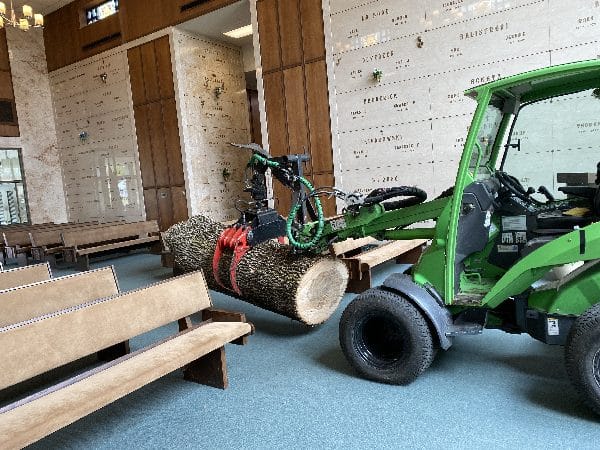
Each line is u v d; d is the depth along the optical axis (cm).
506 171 272
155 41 939
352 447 197
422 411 223
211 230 430
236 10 845
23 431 162
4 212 1128
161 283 268
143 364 217
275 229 371
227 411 237
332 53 712
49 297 287
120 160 1057
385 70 665
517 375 255
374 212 292
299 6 736
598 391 195
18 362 191
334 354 305
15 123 1123
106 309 232
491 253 263
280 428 217
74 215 1197
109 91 1045
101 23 1025
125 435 221
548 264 215
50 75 1166
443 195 280
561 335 221
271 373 280
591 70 207
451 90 615
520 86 239
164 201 992
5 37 1103
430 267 251
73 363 331
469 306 240
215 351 263
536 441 192
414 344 239
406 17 638
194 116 948
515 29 561
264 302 356
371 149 696
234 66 1044
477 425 207
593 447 186
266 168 358
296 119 769
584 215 236
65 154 1184
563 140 255
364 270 435
